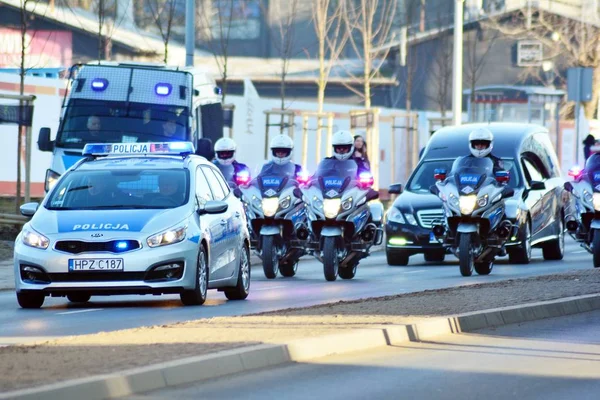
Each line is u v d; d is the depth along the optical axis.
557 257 66.69
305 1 144.88
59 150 63.78
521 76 148.75
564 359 29.41
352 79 136.62
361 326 31.64
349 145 53.41
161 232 39.59
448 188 54.47
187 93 65.75
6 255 61.66
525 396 24.53
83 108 64.75
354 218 52.72
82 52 126.38
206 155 64.12
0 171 81.06
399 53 144.38
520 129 66.38
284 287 49.28
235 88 142.50
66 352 26.61
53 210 41.00
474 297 39.66
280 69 143.25
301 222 53.84
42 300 40.62
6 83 80.62
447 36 144.88
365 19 108.06
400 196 63.47
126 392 23.61
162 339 28.83
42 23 125.06
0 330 34.12
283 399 23.73
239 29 144.50
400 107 144.75
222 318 33.44
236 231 43.94
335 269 52.38
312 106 106.31
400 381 25.92
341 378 26.11
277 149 54.94
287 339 28.88
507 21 148.75
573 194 56.22
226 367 26.25
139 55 132.50
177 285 39.59
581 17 147.00
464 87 147.38
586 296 40.22
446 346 31.09
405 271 58.31
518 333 34.00
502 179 55.12
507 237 55.19
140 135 64.25
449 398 24.14
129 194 41.53
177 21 135.50
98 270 39.06
